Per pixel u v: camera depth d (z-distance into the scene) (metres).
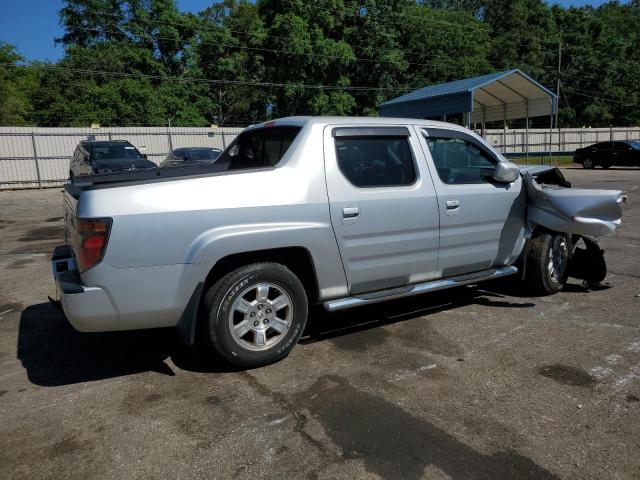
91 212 3.31
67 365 4.03
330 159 4.06
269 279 3.79
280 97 38.41
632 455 2.77
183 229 3.48
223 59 41.69
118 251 3.34
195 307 3.57
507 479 2.58
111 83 37.09
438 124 4.83
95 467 2.73
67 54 40.25
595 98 54.00
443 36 43.44
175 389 3.58
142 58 39.72
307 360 4.01
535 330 4.54
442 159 4.76
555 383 3.57
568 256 5.64
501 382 3.59
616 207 5.00
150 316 3.51
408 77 42.59
